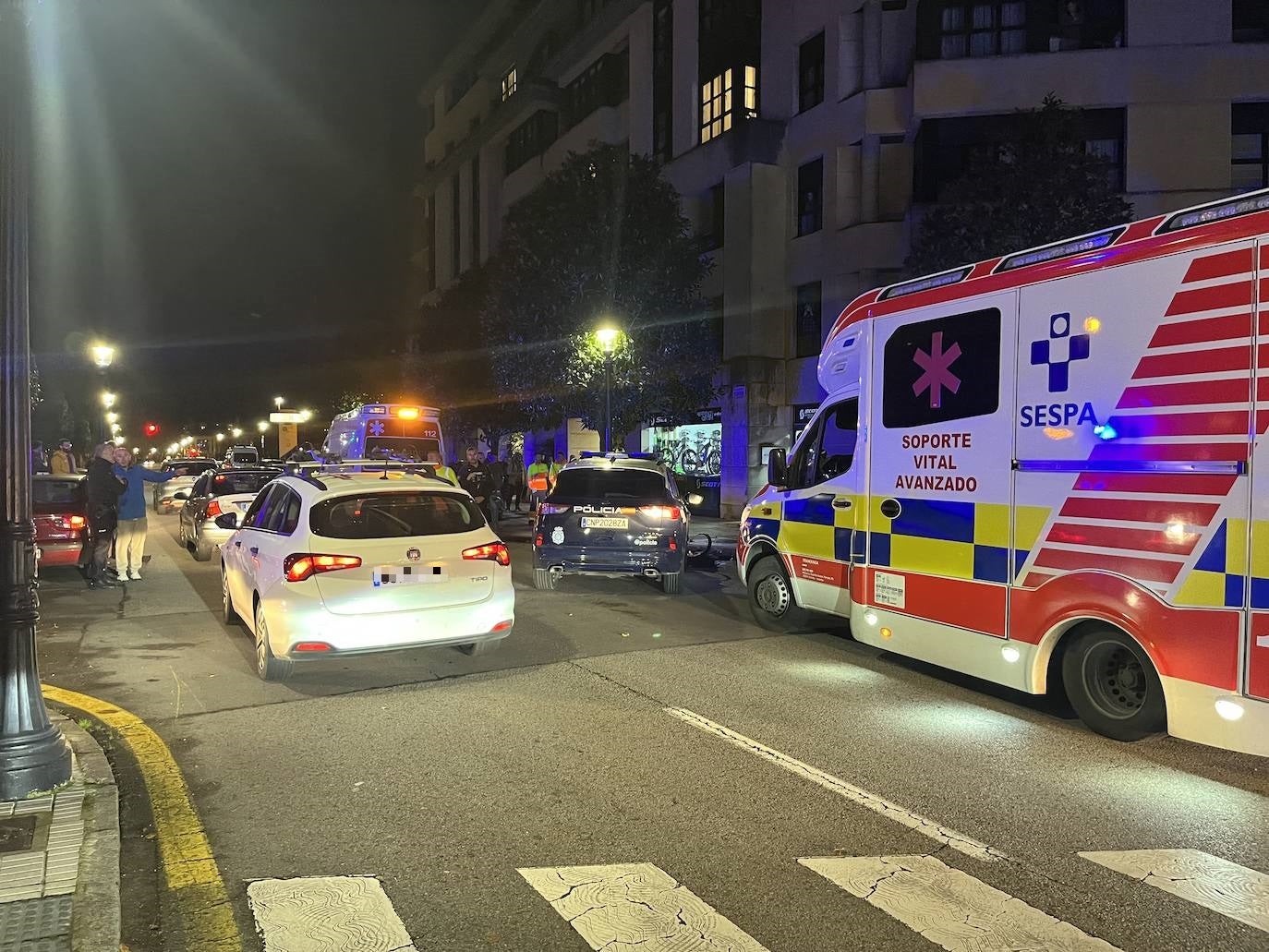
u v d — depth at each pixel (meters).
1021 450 5.57
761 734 5.52
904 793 4.61
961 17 19.03
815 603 7.84
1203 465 4.58
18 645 4.30
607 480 10.85
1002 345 5.72
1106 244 5.11
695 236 23.67
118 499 11.48
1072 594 5.23
